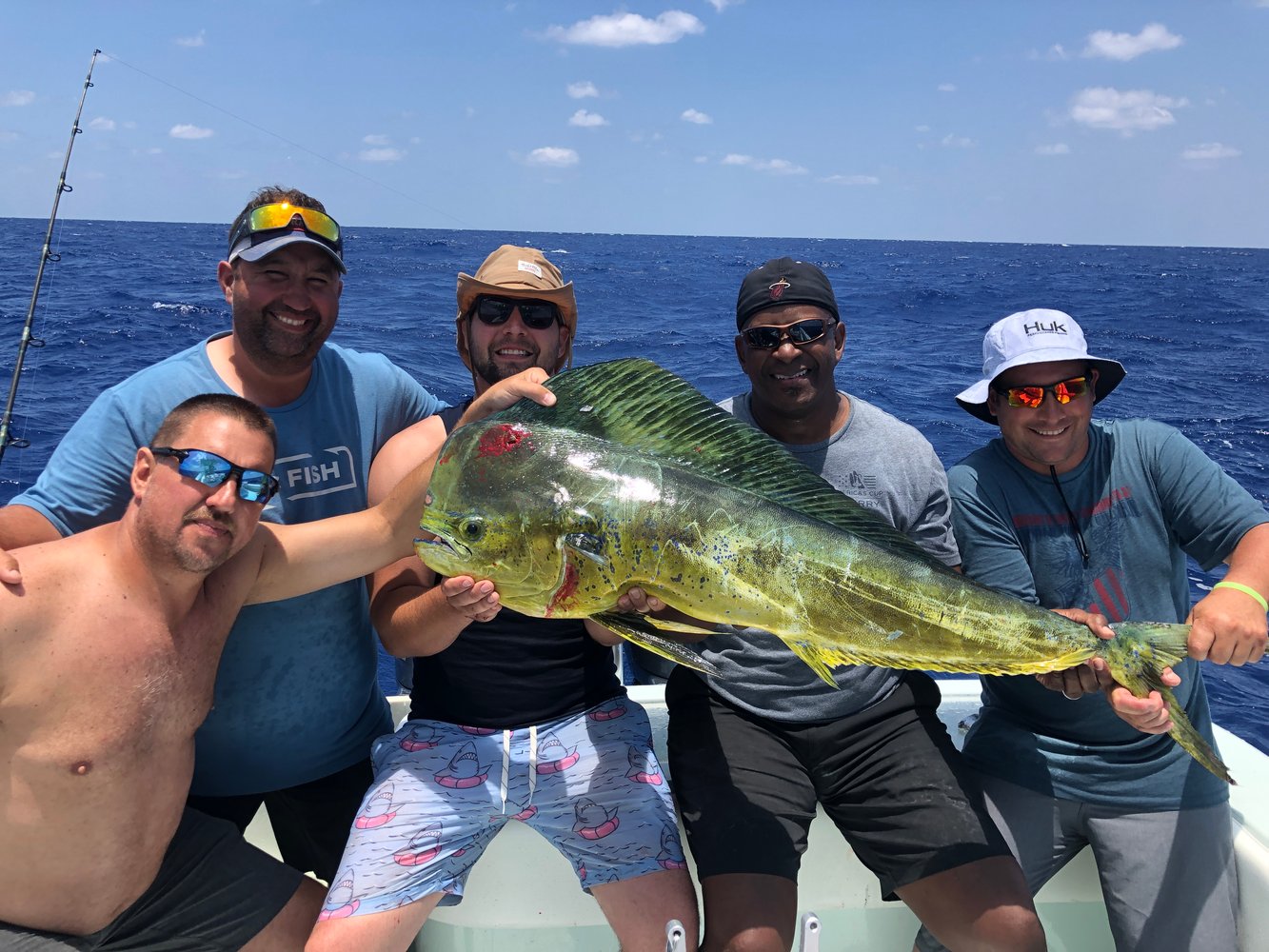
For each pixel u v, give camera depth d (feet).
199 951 7.57
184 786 7.39
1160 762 8.46
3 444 9.50
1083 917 9.45
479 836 8.35
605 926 9.19
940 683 11.57
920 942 8.84
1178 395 45.93
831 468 9.18
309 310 8.24
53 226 10.11
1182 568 9.11
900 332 73.67
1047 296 119.55
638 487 7.02
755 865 7.68
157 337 50.62
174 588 6.93
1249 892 8.23
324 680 8.82
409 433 8.87
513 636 8.61
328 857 9.40
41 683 6.50
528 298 9.06
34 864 6.75
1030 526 8.95
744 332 9.20
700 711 9.07
